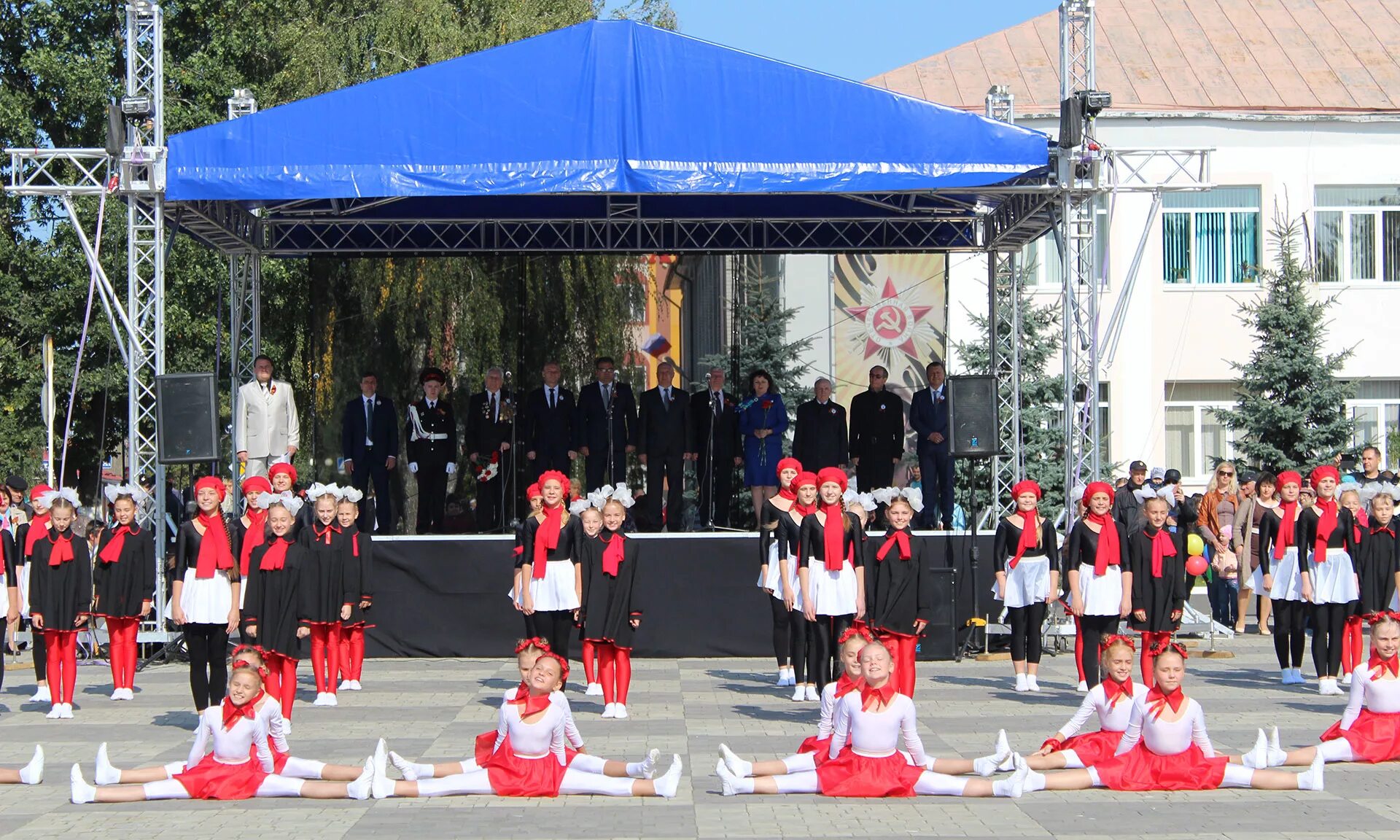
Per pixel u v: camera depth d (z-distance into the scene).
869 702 8.54
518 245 18.69
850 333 19.03
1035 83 29.38
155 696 13.16
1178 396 27.94
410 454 18.19
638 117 14.18
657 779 8.50
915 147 14.29
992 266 18.61
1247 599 17.62
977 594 15.71
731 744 10.30
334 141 14.20
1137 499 16.56
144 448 15.59
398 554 15.86
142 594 12.88
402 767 8.62
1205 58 29.83
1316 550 12.71
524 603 12.16
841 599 11.30
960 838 7.51
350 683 13.34
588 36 14.41
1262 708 11.86
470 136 14.18
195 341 27.69
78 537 11.99
